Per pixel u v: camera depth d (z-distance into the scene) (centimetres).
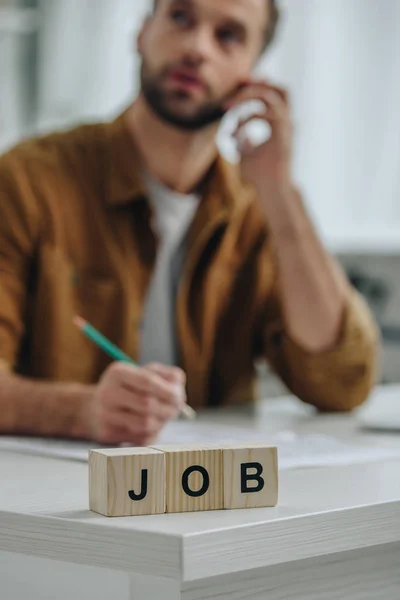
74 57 280
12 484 87
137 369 116
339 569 75
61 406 122
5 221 162
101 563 67
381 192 270
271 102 175
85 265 168
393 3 267
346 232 274
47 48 278
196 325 176
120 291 168
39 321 165
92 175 171
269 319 182
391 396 200
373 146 271
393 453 108
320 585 74
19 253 163
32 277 166
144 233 172
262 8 172
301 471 95
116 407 115
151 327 174
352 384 169
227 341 183
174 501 72
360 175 272
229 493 73
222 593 68
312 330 168
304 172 276
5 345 156
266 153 176
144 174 174
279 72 276
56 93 279
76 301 167
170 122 168
